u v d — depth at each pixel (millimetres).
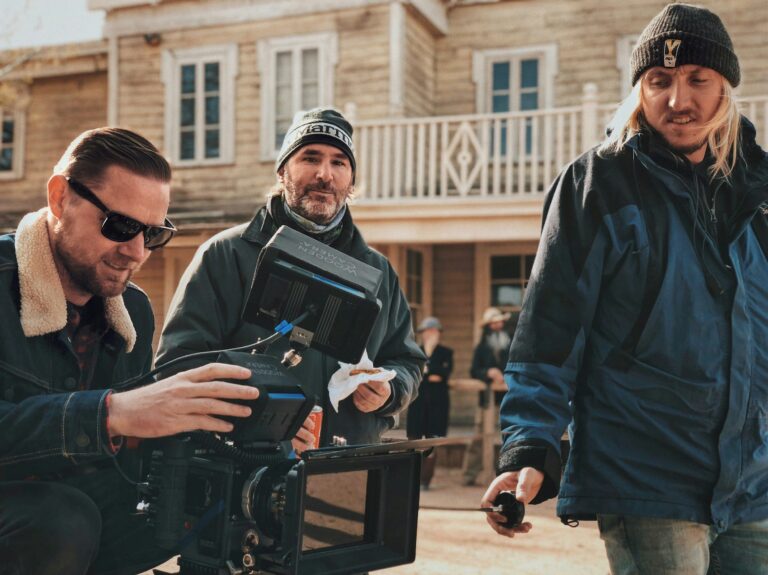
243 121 13422
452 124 13203
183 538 1941
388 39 12539
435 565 4758
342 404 2820
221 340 2760
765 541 2066
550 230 2162
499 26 13258
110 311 2266
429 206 10883
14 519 1937
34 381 2072
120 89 13938
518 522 1971
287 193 2895
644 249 2061
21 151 14961
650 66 2123
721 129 2143
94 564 2217
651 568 2043
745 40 12195
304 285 2107
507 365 2148
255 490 1905
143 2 13711
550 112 10586
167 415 1820
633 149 2107
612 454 2043
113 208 2021
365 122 11250
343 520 1974
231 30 13477
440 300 13336
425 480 8195
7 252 2113
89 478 2244
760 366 2059
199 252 2850
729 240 2102
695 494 2010
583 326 2096
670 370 2027
